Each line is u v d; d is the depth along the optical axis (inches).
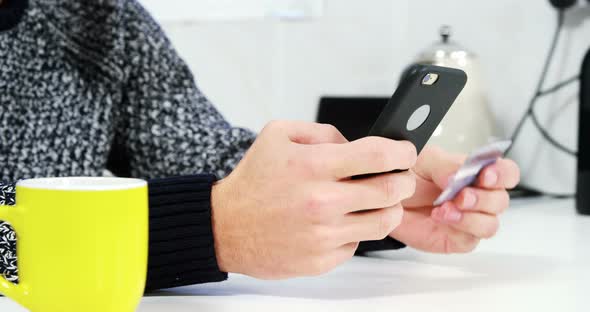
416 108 25.2
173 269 27.9
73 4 41.3
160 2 68.1
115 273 20.8
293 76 68.3
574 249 36.7
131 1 43.3
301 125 27.8
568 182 54.8
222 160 38.8
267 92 68.2
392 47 69.1
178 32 68.2
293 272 26.7
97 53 41.3
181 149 39.6
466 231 34.3
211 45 68.1
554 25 55.2
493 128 54.9
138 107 41.3
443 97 25.2
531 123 56.9
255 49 67.9
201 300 26.6
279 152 26.5
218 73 68.2
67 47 40.6
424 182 34.8
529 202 53.6
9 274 26.1
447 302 26.1
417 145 26.7
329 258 26.3
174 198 28.0
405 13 68.2
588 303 26.0
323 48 68.2
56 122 39.4
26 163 38.4
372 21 68.5
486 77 60.4
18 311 24.5
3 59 38.3
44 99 39.4
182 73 42.5
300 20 68.0
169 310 25.0
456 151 52.5
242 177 27.7
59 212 20.3
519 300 26.4
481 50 60.9
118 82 41.0
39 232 20.5
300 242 26.0
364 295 27.1
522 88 57.8
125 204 20.8
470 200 33.4
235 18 67.7
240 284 29.2
